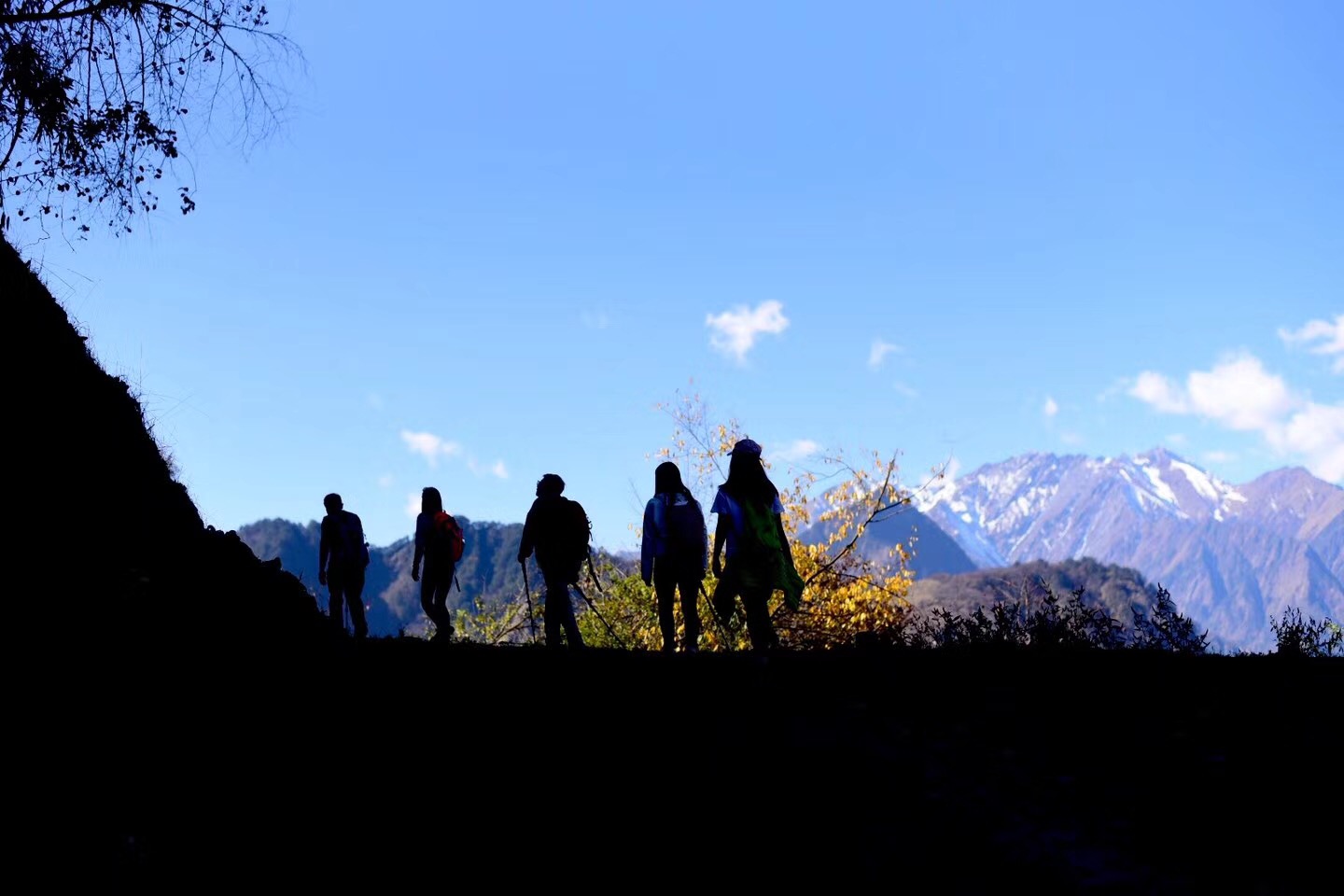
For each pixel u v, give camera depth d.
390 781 6.36
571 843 5.88
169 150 13.15
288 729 6.54
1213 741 7.07
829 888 5.32
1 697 5.55
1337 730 7.14
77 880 4.85
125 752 5.62
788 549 10.75
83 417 9.27
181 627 6.86
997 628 11.48
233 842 5.41
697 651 11.24
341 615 14.88
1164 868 5.25
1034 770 6.73
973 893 5.15
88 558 7.31
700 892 5.36
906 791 6.46
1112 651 10.30
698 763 7.02
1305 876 5.06
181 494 10.19
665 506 11.62
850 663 9.86
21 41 12.35
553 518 12.51
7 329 9.07
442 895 5.33
